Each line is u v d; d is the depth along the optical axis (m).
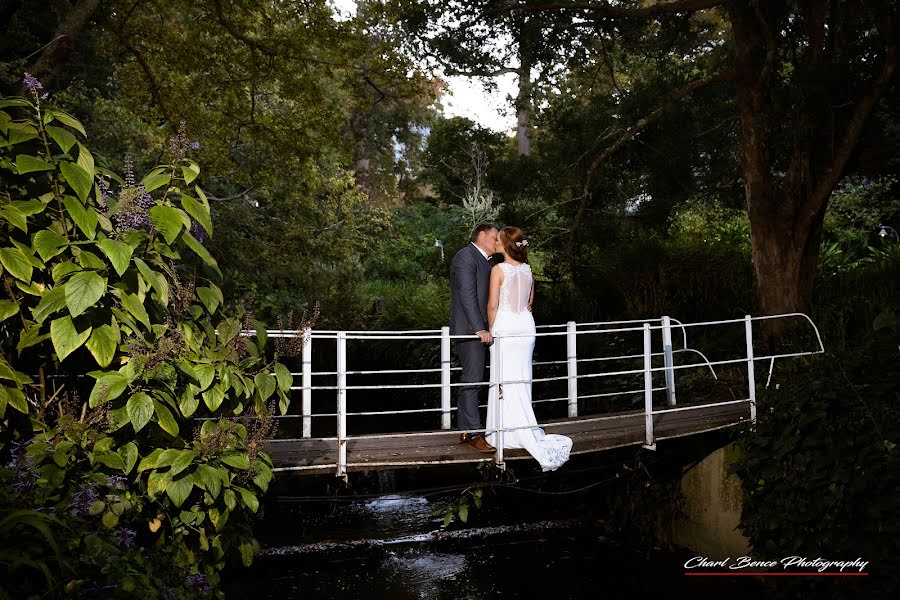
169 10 11.51
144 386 3.33
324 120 11.89
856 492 5.00
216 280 3.85
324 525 7.66
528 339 5.27
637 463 6.82
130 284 3.37
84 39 11.46
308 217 16.45
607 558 6.87
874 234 13.00
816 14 8.31
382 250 21.59
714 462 6.46
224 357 3.52
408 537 7.26
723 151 10.79
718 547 6.37
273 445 5.12
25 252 3.19
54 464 3.08
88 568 2.82
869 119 8.22
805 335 8.03
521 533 7.51
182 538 3.50
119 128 12.09
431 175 13.78
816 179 8.43
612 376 9.03
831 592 5.10
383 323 14.75
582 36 10.16
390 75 11.48
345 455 4.78
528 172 10.71
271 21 11.16
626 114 9.95
